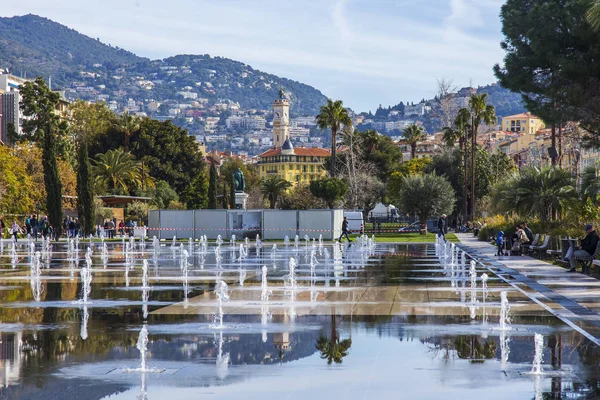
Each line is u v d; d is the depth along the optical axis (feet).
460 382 32.45
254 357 37.58
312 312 53.47
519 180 148.77
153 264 106.42
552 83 108.06
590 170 130.11
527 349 39.63
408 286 72.08
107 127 361.92
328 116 328.29
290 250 148.97
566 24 103.09
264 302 59.41
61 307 57.00
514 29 111.55
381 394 30.48
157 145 358.02
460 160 324.19
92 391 30.99
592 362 36.42
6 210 216.13
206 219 211.61
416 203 241.35
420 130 410.93
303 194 344.90
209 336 43.50
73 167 310.86
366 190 347.15
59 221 200.75
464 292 66.69
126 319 50.39
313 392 30.81
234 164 490.49
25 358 37.52
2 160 212.43
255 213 211.00
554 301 60.13
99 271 93.30
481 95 297.74
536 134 377.71
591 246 85.81
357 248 156.76
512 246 124.88
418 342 41.57
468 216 317.22
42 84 311.88
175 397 30.07
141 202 290.76
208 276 84.84
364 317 50.88
